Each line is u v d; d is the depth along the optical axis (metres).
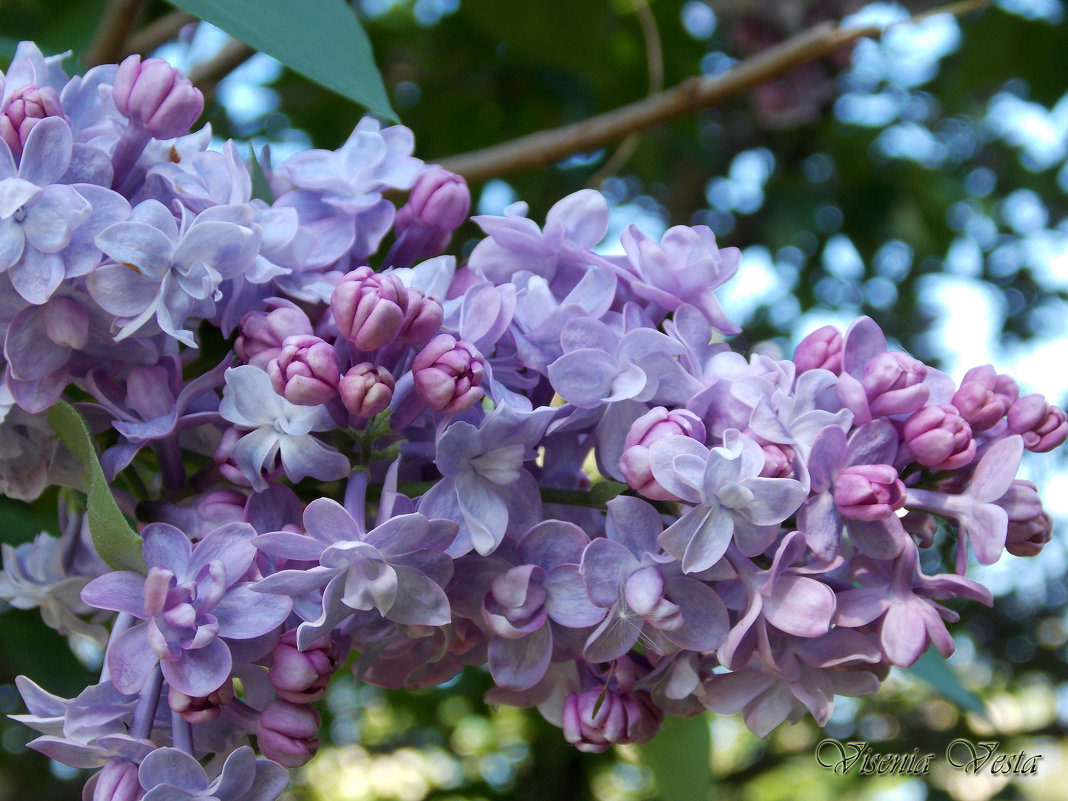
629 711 0.25
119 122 0.25
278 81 0.51
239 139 0.50
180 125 0.24
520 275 0.25
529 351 0.24
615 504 0.24
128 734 0.23
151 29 0.41
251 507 0.23
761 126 0.62
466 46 0.55
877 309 0.68
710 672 0.25
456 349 0.23
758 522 0.23
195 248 0.23
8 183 0.22
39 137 0.22
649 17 0.36
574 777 0.62
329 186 0.26
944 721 0.76
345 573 0.23
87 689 0.23
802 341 0.25
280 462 0.24
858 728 0.75
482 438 0.23
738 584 0.24
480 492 0.24
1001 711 0.78
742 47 0.61
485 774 0.73
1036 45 0.55
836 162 0.64
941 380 0.25
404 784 0.80
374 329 0.22
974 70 0.57
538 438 0.24
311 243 0.25
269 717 0.23
